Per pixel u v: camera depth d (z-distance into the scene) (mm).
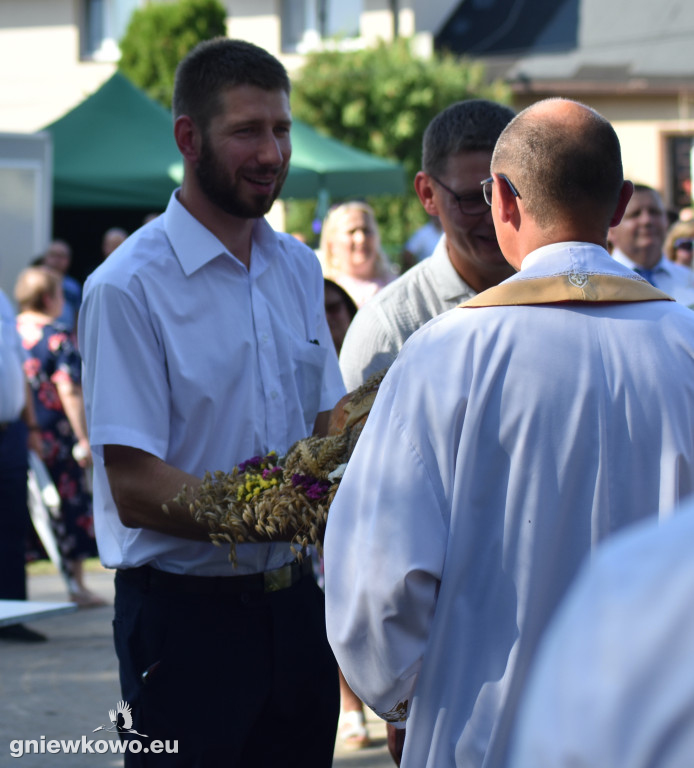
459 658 2398
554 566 2365
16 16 30031
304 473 3074
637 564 1011
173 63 25859
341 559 2520
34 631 7867
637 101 28328
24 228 13375
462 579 2400
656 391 2377
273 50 29297
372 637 2457
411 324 4008
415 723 2447
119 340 3348
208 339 3461
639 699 976
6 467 8031
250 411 3512
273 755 3629
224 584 3453
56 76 29938
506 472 2385
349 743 5844
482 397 2391
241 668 3457
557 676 1020
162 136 14570
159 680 3430
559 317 2422
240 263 3566
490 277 3926
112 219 18172
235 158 3412
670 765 957
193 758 3410
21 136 13328
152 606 3467
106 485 3574
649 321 2438
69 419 8906
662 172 28297
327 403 3848
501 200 2605
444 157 3766
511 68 29328
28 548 9688
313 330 3904
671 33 29000
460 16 31031
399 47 26703
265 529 3047
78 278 18188
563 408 2359
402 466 2430
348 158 15391
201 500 3152
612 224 2697
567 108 2553
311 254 3973
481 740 2375
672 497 2354
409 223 25953
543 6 30688
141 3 29594
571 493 2357
